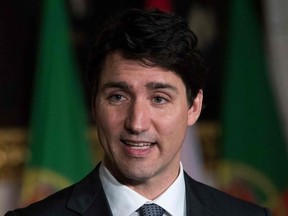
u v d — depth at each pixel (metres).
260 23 5.32
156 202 2.46
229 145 5.16
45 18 4.89
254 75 5.18
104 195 2.51
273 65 5.31
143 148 2.35
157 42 2.31
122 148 2.36
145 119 2.32
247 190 5.14
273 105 5.19
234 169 5.16
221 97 5.29
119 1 5.21
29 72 5.05
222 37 5.36
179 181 2.51
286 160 5.17
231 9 5.23
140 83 2.32
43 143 4.81
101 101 2.38
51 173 4.80
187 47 2.38
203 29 5.38
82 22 5.14
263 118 5.17
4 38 5.02
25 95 5.04
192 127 5.07
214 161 5.22
